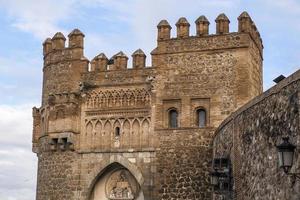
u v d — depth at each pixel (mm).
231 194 24750
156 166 37250
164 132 37469
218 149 30125
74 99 39969
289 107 15797
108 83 39688
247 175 20969
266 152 18016
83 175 38969
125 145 38438
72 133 39438
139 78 38938
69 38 41281
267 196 17688
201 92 37125
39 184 40656
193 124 36938
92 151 39062
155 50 38812
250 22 37375
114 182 39219
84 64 40625
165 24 38844
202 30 37906
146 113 38344
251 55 37500
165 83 38156
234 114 24219
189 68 37750
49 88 41281
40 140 41469
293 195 14875
